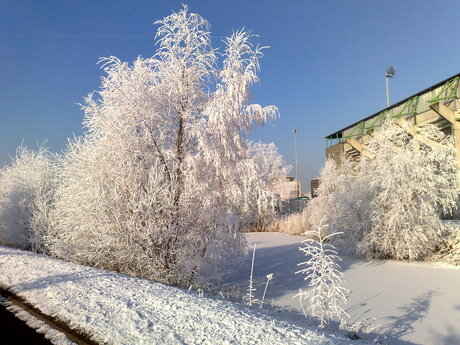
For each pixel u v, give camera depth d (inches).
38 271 275.9
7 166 595.5
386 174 470.9
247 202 327.6
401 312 243.9
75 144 379.6
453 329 208.4
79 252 332.5
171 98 341.7
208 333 142.0
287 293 303.7
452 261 426.0
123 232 303.6
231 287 330.0
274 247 626.5
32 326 167.2
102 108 342.3
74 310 176.7
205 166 329.7
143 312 169.2
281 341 134.3
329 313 213.2
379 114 1229.7
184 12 341.7
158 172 324.2
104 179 321.4
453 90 836.0
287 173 1304.1
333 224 551.2
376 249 469.4
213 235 329.1
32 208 517.3
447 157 487.2
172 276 296.7
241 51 345.4
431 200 465.7
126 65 339.3
